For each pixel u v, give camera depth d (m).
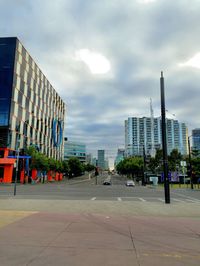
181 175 79.31
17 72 57.62
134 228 9.85
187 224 10.94
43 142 75.88
